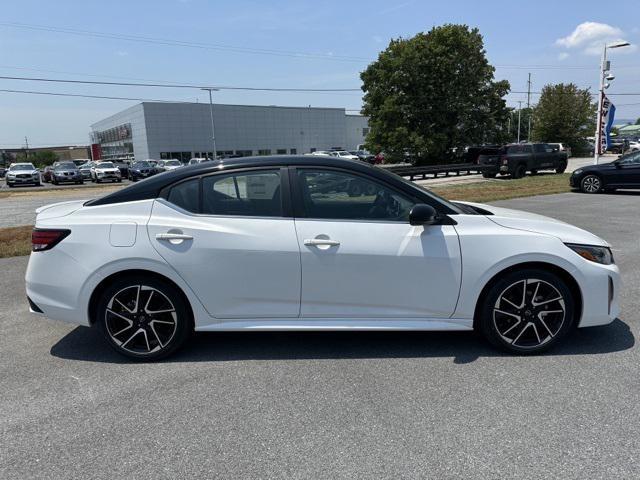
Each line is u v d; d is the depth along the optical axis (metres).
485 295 3.60
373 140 40.28
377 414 2.88
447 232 3.52
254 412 2.94
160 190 3.67
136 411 2.98
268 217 3.56
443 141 37.66
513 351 3.64
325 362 3.62
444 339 4.00
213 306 3.58
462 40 36.81
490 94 39.22
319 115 84.31
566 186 17.20
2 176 63.69
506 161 24.50
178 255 3.50
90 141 119.38
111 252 3.52
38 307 3.67
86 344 4.09
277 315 3.60
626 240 7.71
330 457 2.49
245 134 76.75
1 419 2.93
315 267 3.50
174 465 2.46
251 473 2.38
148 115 68.75
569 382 3.21
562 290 3.54
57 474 2.41
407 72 37.56
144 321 3.65
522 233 3.55
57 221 3.65
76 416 2.94
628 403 2.93
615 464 2.38
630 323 4.26
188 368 3.57
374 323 3.59
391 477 2.33
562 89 50.56
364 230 3.52
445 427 2.73
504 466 2.38
